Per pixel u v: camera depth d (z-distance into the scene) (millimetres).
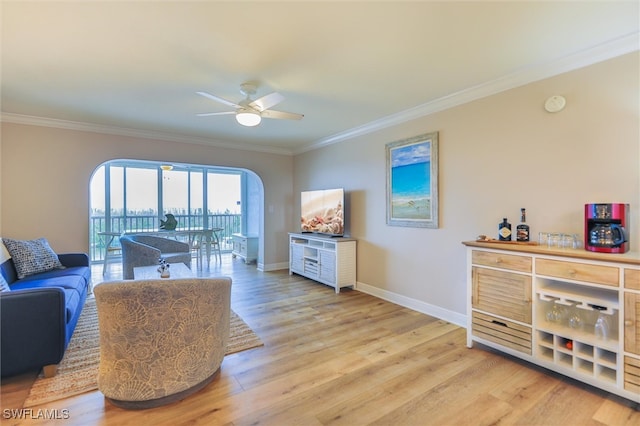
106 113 3705
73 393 1990
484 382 2158
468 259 2688
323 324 3207
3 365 1988
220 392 2031
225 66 2502
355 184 4586
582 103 2361
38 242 3537
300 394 2023
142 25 1933
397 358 2496
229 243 8188
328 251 4547
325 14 1838
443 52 2303
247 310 3629
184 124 4219
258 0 1706
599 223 2107
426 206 3516
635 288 1840
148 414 1813
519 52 2307
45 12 1783
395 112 3719
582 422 1765
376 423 1761
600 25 1962
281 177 6066
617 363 1924
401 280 3850
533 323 2279
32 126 3895
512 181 2773
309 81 2809
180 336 1912
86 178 4219
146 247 4672
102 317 1793
